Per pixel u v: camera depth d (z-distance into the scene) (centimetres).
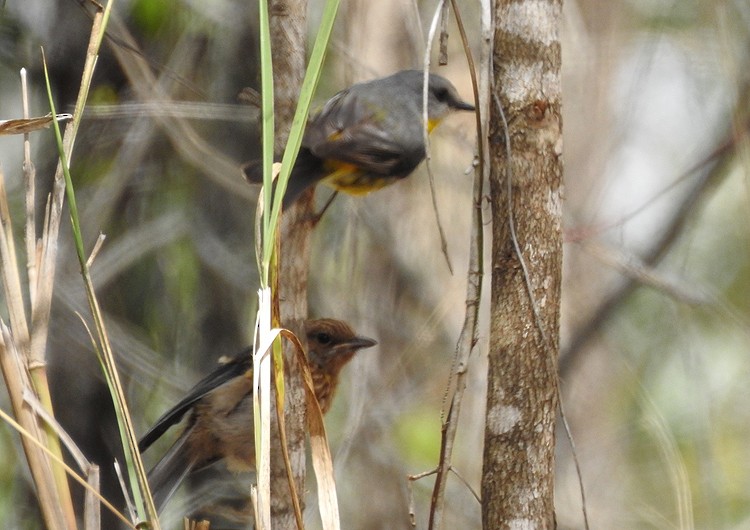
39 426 539
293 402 686
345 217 1343
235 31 1163
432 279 1398
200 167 1147
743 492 1507
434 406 1380
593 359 1619
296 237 720
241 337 1238
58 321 1116
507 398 629
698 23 1484
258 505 521
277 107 686
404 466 1346
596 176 1541
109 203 1154
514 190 636
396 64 1351
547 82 638
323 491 578
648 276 1323
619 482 1507
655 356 1600
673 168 1555
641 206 1369
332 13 544
